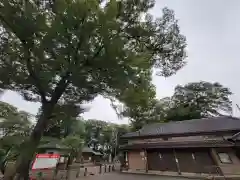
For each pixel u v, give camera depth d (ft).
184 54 24.61
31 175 29.66
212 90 112.47
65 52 15.65
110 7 14.96
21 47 16.28
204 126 55.52
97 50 16.21
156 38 22.25
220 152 45.14
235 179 35.40
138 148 56.29
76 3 14.47
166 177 40.40
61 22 14.83
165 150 54.49
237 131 46.11
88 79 17.67
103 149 153.99
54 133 64.08
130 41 21.12
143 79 20.02
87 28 14.78
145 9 21.09
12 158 29.22
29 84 18.48
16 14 14.35
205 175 41.37
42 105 20.29
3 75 16.40
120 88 18.04
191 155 49.57
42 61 16.42
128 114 25.31
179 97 120.57
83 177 40.32
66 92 21.68
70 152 65.05
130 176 42.70
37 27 14.44
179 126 62.85
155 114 113.29
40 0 16.33
